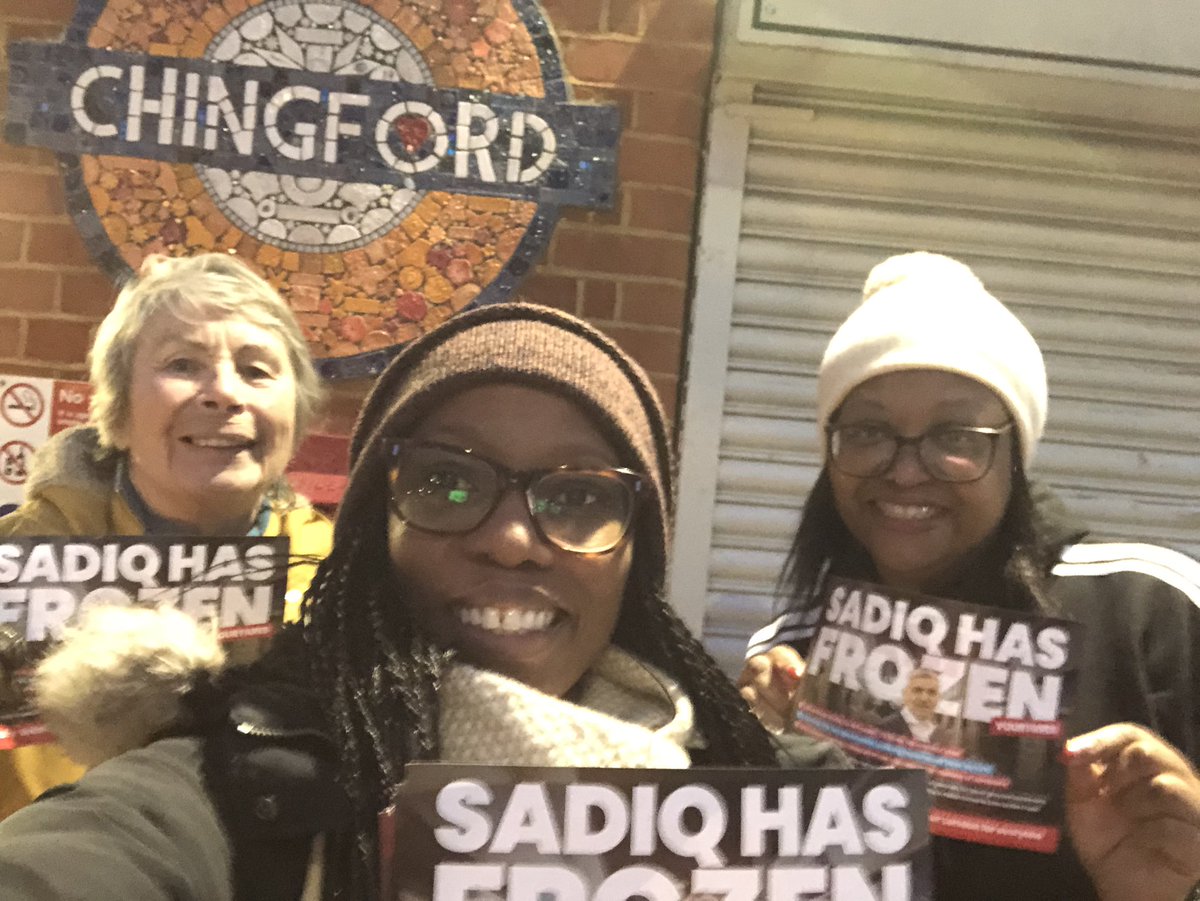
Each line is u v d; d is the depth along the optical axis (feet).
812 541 4.13
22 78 5.98
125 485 4.14
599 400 2.53
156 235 6.06
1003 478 3.62
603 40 6.29
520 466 2.48
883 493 3.64
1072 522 3.88
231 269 4.25
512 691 2.33
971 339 3.57
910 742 3.09
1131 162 6.68
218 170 6.07
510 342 2.54
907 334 3.59
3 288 6.02
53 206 6.05
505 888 2.05
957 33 6.41
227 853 2.03
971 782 3.04
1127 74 6.43
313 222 6.12
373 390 2.77
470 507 2.46
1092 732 3.32
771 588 6.58
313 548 4.28
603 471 2.54
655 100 6.31
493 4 6.18
